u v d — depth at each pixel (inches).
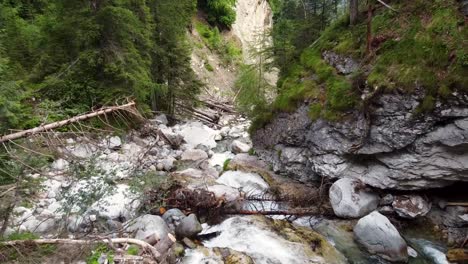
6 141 293.7
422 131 353.1
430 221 381.1
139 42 723.4
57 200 356.5
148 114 685.3
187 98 877.8
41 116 395.2
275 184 480.4
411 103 353.4
